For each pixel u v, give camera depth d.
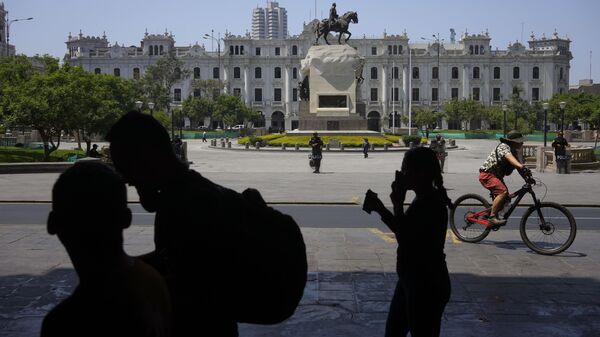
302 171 31.55
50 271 9.05
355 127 59.66
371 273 8.96
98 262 2.40
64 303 2.36
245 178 26.72
